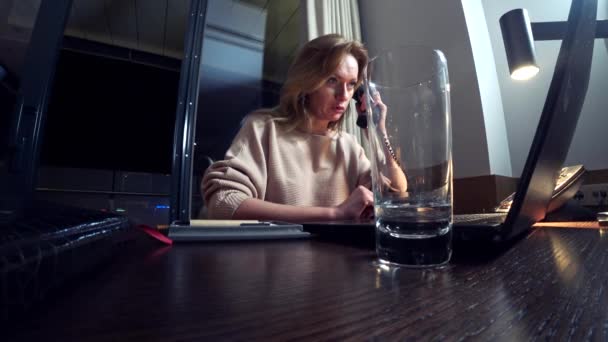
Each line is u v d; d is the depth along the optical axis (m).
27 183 0.88
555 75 0.27
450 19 1.47
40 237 0.14
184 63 1.61
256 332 0.10
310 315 0.12
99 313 0.12
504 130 1.50
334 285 0.17
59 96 1.84
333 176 1.07
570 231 0.43
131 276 0.20
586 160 1.32
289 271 0.21
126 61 2.12
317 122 1.12
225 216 0.77
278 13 2.17
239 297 0.15
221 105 2.54
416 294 0.16
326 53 1.03
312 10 1.80
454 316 0.12
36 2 1.32
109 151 1.89
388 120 0.25
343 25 1.85
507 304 0.14
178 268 0.22
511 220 0.28
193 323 0.11
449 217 0.24
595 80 1.32
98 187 1.82
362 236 0.39
